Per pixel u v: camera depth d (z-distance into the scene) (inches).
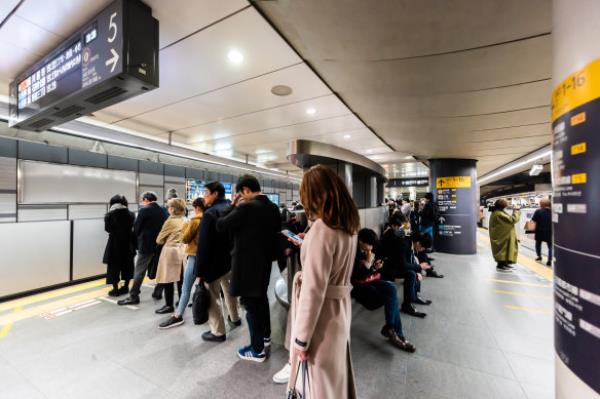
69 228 182.1
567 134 37.4
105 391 79.1
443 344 104.7
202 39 101.1
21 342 106.4
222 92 150.6
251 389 79.3
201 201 122.6
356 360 94.2
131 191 338.3
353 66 115.6
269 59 115.0
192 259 121.0
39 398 76.8
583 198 34.4
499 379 84.4
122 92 85.7
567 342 37.6
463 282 187.0
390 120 182.9
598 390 32.5
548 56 100.9
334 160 139.7
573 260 36.2
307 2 80.4
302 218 135.4
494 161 331.3
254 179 98.7
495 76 116.6
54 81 98.1
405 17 83.2
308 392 48.9
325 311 50.0
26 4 82.0
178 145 280.8
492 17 81.2
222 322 107.4
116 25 77.2
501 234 220.1
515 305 144.2
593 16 33.2
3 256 152.7
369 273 106.0
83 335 111.7
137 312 135.3
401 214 131.9
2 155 233.5
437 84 125.6
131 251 167.2
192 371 87.9
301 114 184.9
